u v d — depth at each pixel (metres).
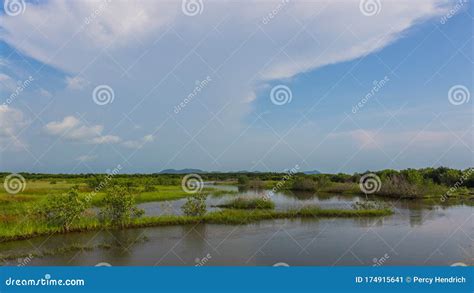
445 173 52.22
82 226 21.00
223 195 45.59
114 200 22.30
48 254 16.09
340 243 18.50
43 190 33.94
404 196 42.28
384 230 21.92
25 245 17.55
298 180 56.75
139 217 23.72
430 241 18.94
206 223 23.98
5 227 19.11
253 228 22.50
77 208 21.11
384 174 49.47
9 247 17.20
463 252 16.78
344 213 27.83
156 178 65.94
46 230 19.89
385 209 29.14
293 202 37.44
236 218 24.81
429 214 28.86
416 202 38.25
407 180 45.41
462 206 34.50
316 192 52.53
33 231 19.53
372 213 28.11
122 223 22.14
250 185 67.00
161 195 41.38
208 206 33.16
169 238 19.39
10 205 24.77
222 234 20.59
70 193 21.53
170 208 31.42
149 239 19.16
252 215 26.03
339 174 61.22
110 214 22.39
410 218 26.72
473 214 28.83
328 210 28.02
